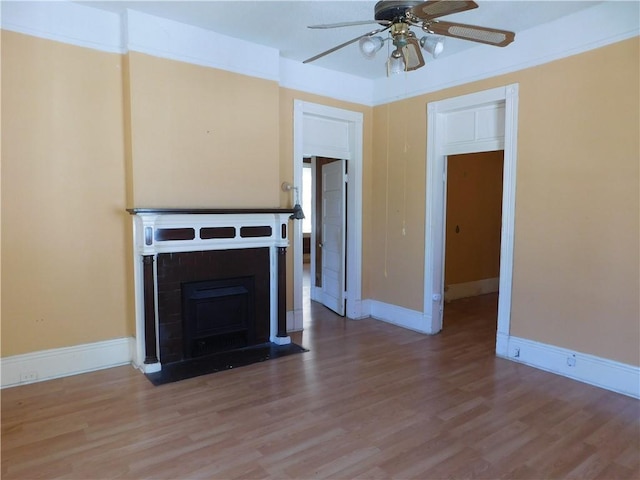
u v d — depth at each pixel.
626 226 3.11
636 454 2.42
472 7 2.06
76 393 3.12
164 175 3.55
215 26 3.64
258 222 4.06
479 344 4.32
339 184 5.30
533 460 2.35
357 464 2.30
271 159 4.16
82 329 3.47
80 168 3.38
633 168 3.05
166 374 3.46
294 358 3.88
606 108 3.18
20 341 3.23
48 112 3.22
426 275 4.65
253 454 2.39
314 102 4.66
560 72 3.43
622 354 3.17
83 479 2.16
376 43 2.57
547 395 3.15
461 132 4.35
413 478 2.19
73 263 3.40
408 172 4.79
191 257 3.69
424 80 4.55
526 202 3.70
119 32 3.46
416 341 4.41
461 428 2.68
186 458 2.35
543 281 3.62
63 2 3.22
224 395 3.12
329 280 5.70
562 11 3.29
